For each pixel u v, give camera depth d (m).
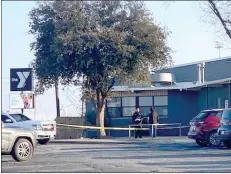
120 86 39.28
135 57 34.19
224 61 35.53
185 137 34.78
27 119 27.58
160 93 41.09
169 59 35.72
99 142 30.67
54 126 28.86
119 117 41.69
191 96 40.75
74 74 35.47
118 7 34.69
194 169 16.00
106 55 33.59
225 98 36.22
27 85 26.09
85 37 33.59
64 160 18.78
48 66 34.69
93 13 34.47
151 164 17.41
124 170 15.62
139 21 34.50
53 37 34.44
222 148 24.69
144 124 34.41
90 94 36.22
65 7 34.22
